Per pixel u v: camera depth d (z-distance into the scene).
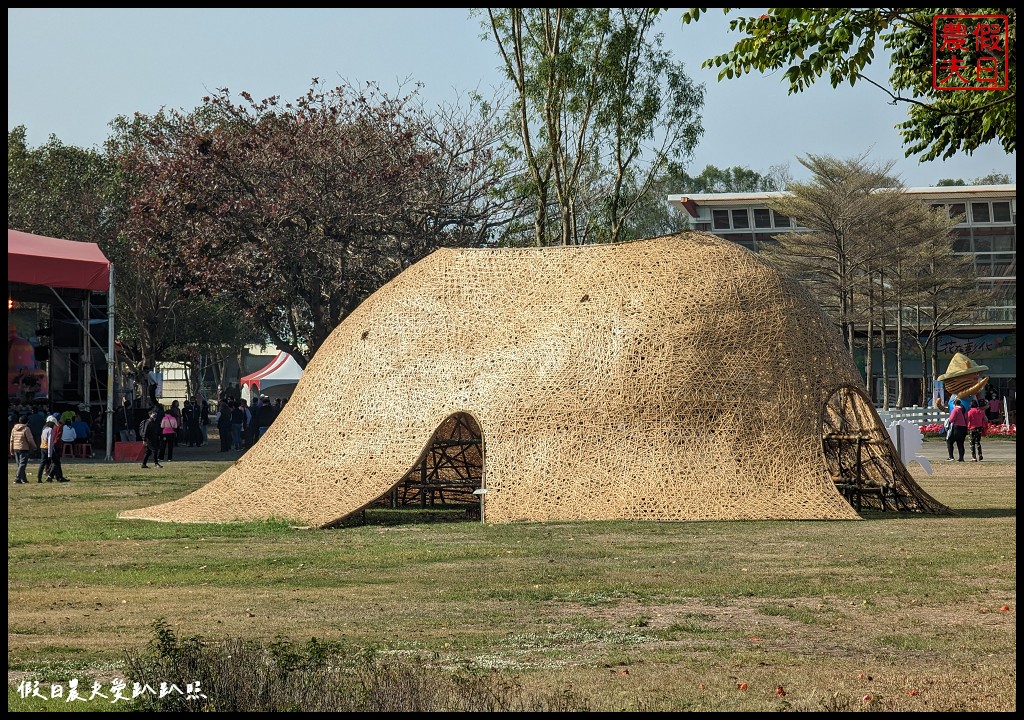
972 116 23.97
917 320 91.62
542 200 42.69
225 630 14.14
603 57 41.88
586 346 28.73
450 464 35.03
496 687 10.88
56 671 11.84
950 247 87.12
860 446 31.20
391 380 29.44
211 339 89.94
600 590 17.20
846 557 20.52
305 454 29.41
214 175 56.69
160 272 59.53
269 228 55.97
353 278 57.09
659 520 26.95
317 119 58.34
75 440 54.31
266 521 27.34
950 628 14.16
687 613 15.37
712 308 28.78
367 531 26.06
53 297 58.88
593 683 11.30
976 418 48.56
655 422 28.12
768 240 97.69
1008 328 94.44
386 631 14.09
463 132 61.97
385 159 59.03
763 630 14.13
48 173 82.69
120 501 32.81
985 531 24.47
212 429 99.19
